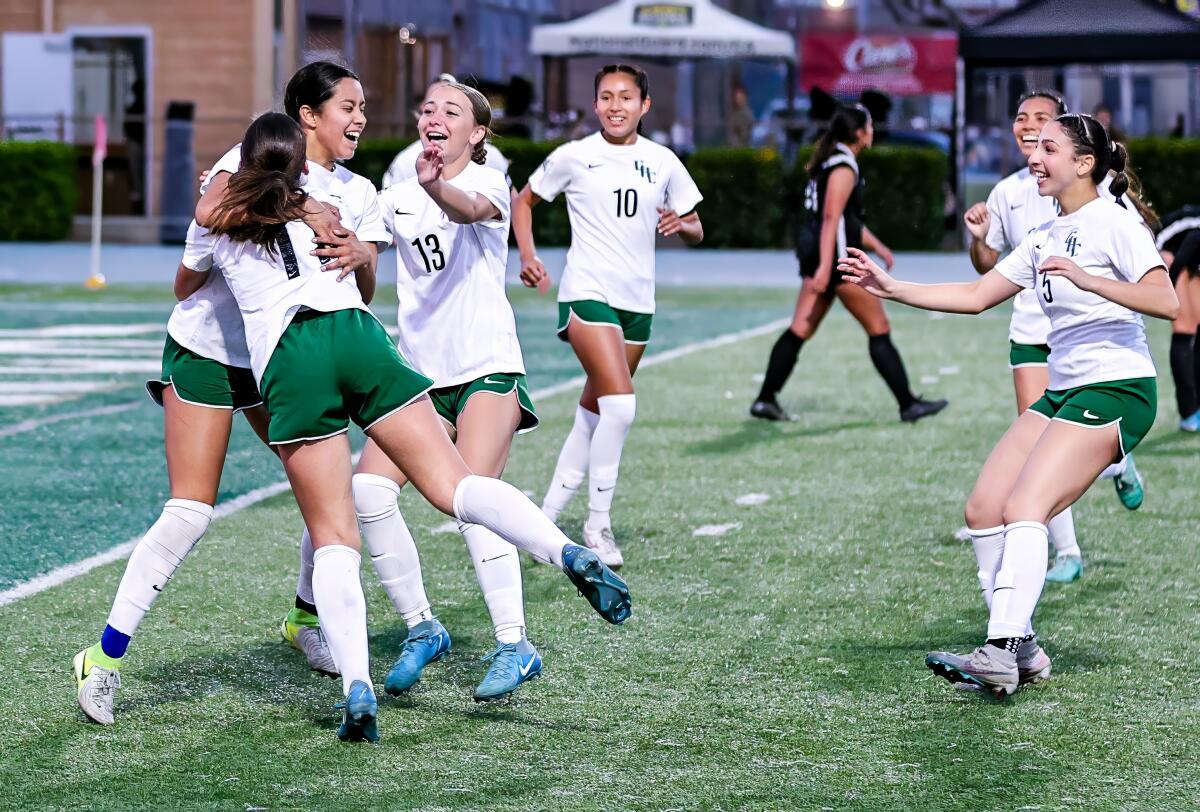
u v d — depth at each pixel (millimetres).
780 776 8836
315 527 9406
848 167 21000
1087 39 49312
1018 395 13359
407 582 10375
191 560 13867
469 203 10359
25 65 59406
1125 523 15609
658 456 19297
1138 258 10062
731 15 56750
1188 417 20859
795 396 24344
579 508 16500
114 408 22812
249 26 58812
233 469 18297
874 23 60188
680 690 10398
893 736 9500
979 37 50781
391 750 9250
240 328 9930
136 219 58219
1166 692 10352
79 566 13609
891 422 21828
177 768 8945
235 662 10992
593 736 9508
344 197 9930
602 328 13820
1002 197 13320
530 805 8383
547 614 12281
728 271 48594
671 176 14172
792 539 14914
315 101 9867
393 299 39344
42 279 44469
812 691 10383
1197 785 8711
